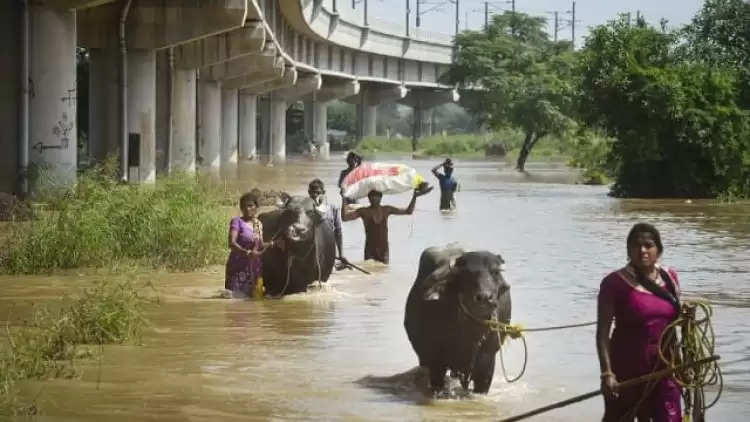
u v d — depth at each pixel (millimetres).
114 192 21250
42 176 28469
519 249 22562
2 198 25719
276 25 63219
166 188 25766
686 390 8180
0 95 28797
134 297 14117
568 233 26078
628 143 40719
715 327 13648
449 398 10133
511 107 70750
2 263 18203
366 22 97312
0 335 12648
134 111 40562
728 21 46625
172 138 49656
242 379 10773
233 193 34406
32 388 10312
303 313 14562
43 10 29531
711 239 24969
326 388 10445
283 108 91188
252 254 15797
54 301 15078
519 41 92688
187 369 11172
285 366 11352
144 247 19547
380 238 19734
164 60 49188
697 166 40719
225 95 71750
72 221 19016
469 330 9898
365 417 9453
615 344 8164
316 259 16172
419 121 127938
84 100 53594
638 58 41969
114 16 39875
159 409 9617
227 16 40281
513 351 12273
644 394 7949
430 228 26906
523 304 15477
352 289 16641
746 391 10367
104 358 11633
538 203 37094
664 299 8047
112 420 9250
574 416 9523
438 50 115062
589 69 42062
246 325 13664
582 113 42562
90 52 40344
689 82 40906
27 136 29141
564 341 12781
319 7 75750
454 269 9992
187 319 14055
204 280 17344
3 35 28859
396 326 13648
